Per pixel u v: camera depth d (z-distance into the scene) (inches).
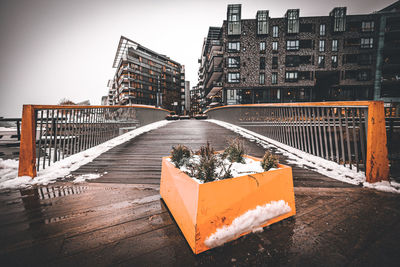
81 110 193.0
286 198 73.2
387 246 56.7
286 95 1067.3
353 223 69.1
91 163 154.2
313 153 169.3
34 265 49.9
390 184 102.0
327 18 1011.3
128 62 1937.7
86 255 53.8
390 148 212.4
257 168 75.5
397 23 987.3
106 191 100.5
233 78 1056.8
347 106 124.8
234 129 367.6
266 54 1037.8
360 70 1009.5
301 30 1034.1
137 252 55.1
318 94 1138.0
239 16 1035.3
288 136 216.1
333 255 53.2
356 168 126.9
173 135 299.3
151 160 163.5
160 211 79.5
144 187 106.3
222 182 58.1
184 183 63.5
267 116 270.5
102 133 245.0
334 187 103.1
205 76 1658.5
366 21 992.9
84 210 79.8
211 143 233.5
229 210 59.4
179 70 2874.0
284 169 73.5
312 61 1026.7
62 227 67.4
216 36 1601.9
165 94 2479.1
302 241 59.4
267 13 1021.2
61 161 155.8
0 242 58.9
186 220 59.8
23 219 72.4
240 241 59.8
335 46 1015.0
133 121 384.2
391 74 1006.4
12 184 107.3
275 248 56.4
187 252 55.1
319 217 73.6
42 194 95.7
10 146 214.8
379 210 78.0
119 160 163.3
